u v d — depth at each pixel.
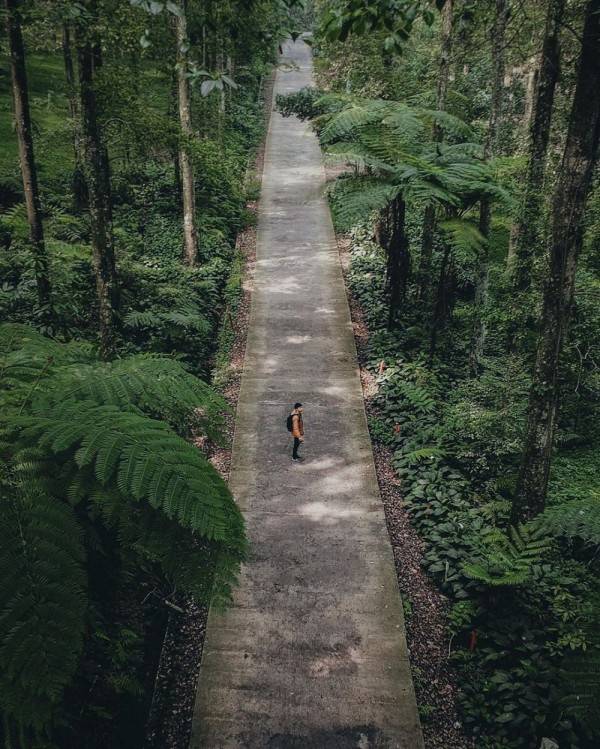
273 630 7.75
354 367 14.69
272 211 25.25
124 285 16.41
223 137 27.11
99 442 3.21
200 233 21.38
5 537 2.74
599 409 11.69
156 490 3.04
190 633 7.70
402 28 4.72
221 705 6.79
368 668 7.29
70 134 19.19
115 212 22.25
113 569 4.52
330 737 6.49
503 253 19.16
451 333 15.41
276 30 5.45
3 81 27.95
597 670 5.04
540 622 7.71
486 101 22.78
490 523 9.49
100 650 6.64
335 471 10.95
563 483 10.09
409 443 11.55
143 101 14.50
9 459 3.24
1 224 16.36
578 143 6.08
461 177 11.23
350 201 11.81
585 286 12.27
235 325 16.69
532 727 6.45
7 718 3.26
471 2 14.37
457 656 7.46
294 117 38.53
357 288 18.81
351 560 8.92
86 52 10.70
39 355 4.61
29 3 10.10
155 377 4.46
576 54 13.60
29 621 2.46
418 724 6.66
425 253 16.44
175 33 13.53
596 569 8.48
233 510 3.40
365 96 19.12
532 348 13.48
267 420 12.47
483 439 10.83
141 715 6.57
